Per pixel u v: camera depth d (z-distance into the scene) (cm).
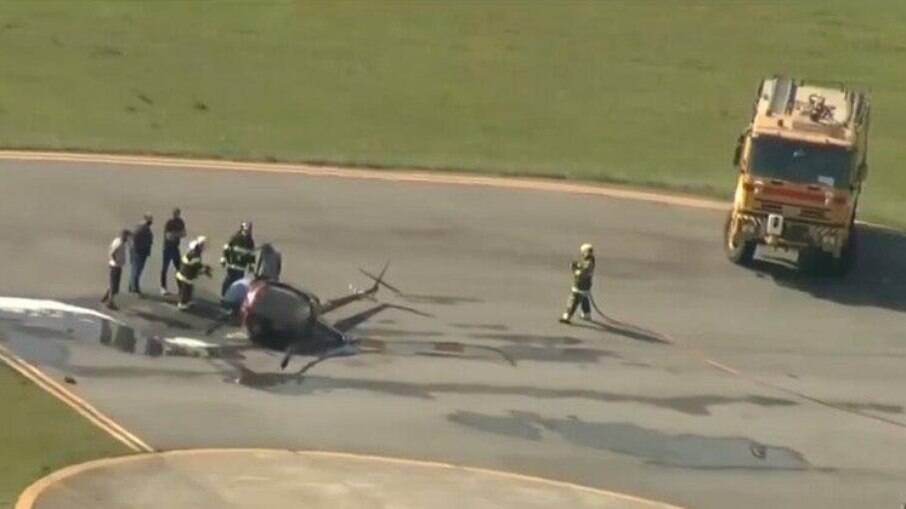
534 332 16500
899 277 19462
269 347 15562
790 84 19188
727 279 18762
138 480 12294
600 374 15500
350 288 17325
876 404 15388
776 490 13275
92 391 14138
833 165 18425
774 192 18438
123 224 18888
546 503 12506
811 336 17100
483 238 19512
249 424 13700
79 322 15812
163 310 16362
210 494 12100
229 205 19938
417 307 16938
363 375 15025
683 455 13838
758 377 15812
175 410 13862
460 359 15600
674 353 16250
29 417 13400
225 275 16775
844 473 13738
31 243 17975
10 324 15612
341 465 12975
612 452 13762
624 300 17738
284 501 12050
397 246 18888
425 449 13488
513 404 14612
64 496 11806
